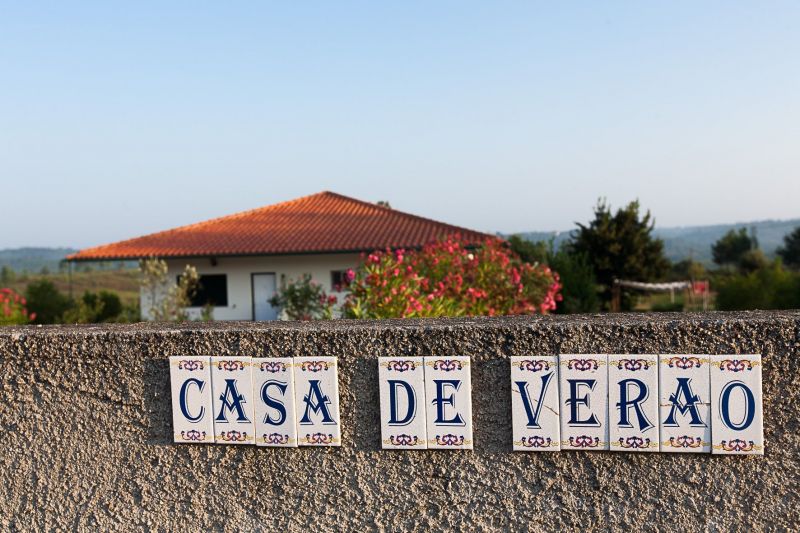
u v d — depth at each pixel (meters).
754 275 21.11
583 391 1.75
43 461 2.00
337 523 1.88
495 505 1.81
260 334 1.90
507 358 1.79
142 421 1.96
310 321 2.07
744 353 1.67
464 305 6.55
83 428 1.98
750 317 1.73
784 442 1.67
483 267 7.22
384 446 1.85
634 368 1.72
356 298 5.86
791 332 1.65
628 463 1.75
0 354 1.99
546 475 1.78
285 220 21.75
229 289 18.69
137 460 1.97
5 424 2.00
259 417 1.91
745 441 1.68
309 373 1.87
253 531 1.92
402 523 1.85
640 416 1.73
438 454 1.83
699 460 1.71
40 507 2.00
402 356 1.83
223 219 22.16
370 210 22.80
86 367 1.97
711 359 1.69
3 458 2.01
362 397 1.86
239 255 17.88
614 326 1.73
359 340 1.85
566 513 1.78
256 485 1.92
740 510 1.70
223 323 2.12
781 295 19.70
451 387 1.81
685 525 1.73
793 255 45.94
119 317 16.86
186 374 1.93
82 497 1.99
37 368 1.98
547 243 20.30
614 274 24.98
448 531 1.83
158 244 19.41
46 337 1.98
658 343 1.71
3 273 43.56
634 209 25.22
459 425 1.81
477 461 1.81
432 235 19.02
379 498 1.86
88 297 19.42
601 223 25.19
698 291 27.78
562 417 1.77
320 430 1.88
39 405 1.99
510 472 1.80
